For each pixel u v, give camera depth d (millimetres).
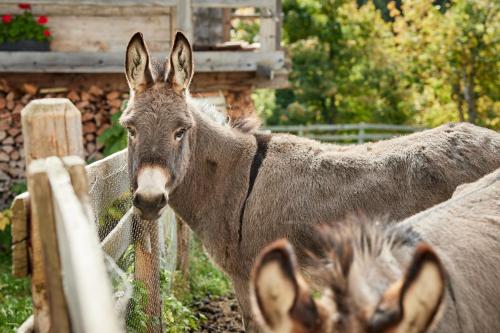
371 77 21672
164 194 3438
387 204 3791
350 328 1514
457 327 2148
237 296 4020
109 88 8508
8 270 7172
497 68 19391
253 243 3832
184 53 3719
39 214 1882
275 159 3912
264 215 3812
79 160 2107
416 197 3807
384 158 3920
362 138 18703
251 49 9570
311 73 21844
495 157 3910
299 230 3766
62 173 1952
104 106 8594
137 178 3504
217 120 4160
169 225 5566
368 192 3795
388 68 21781
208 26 12617
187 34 8109
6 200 8727
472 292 2320
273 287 1416
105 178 3473
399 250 2166
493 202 2766
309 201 3789
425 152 3887
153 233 4164
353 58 22203
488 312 2363
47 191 1886
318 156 3932
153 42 8531
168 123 3605
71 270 1550
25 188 8359
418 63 20688
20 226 2152
